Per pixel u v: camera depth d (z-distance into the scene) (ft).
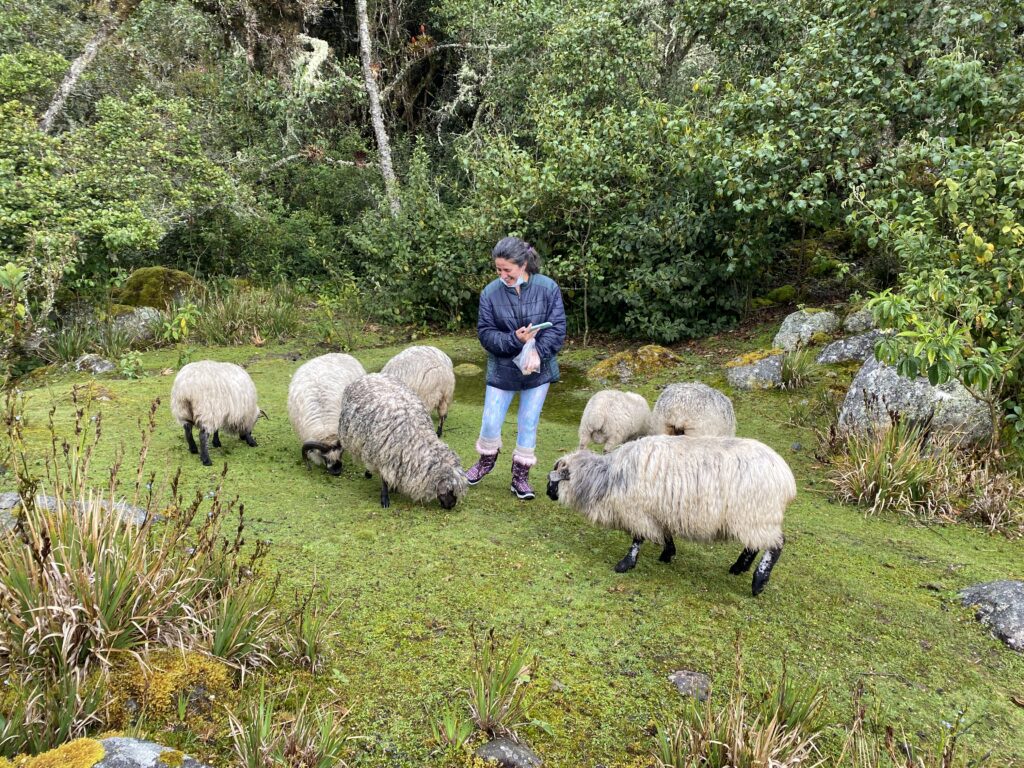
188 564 9.63
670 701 9.07
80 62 37.91
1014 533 15.64
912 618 11.70
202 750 7.53
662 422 17.66
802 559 13.66
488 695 8.38
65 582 8.28
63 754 6.43
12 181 27.73
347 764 7.55
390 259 37.81
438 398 19.67
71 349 27.71
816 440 21.08
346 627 10.17
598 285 33.58
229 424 16.96
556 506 15.69
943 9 24.86
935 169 23.97
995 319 17.08
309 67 50.39
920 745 8.61
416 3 58.80
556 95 39.70
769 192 27.78
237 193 38.60
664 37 43.93
